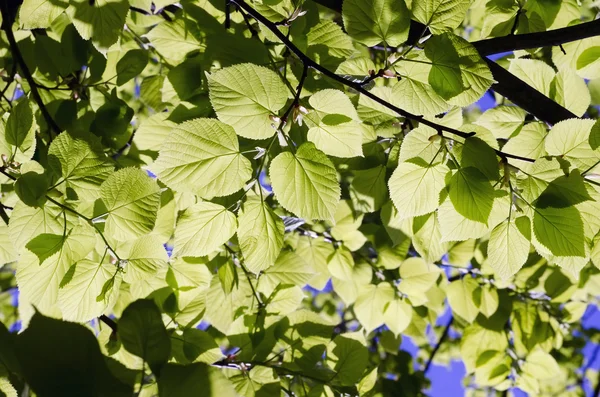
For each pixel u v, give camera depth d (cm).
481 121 120
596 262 113
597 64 125
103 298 112
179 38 123
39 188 111
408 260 142
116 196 112
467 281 148
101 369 97
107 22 119
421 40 110
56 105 126
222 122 107
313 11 118
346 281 146
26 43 128
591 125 110
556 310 158
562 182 110
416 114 111
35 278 111
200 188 109
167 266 123
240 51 117
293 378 129
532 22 125
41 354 96
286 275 131
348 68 115
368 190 127
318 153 108
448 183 110
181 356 121
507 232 111
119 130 127
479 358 153
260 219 110
